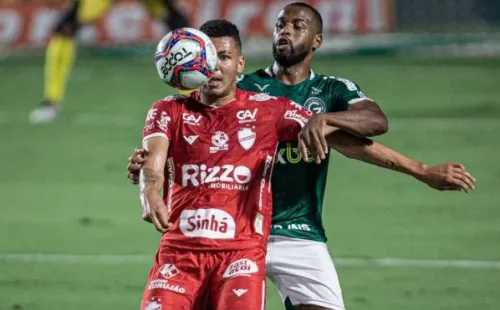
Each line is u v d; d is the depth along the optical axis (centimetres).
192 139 2008
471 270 3105
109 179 4538
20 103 6688
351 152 2066
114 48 8469
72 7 6025
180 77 1956
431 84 7200
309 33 2281
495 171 4619
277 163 2198
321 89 2291
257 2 8231
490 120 5862
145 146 1986
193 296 1922
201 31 2039
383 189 4309
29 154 5081
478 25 8794
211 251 1942
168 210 1992
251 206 1989
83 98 6775
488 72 7731
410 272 3077
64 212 3925
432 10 8719
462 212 3903
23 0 8494
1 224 3725
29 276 3047
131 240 3494
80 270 3112
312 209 2220
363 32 8519
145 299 1909
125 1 8488
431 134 5459
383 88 7025
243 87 2300
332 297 2166
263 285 1923
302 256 2184
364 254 3291
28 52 8431
